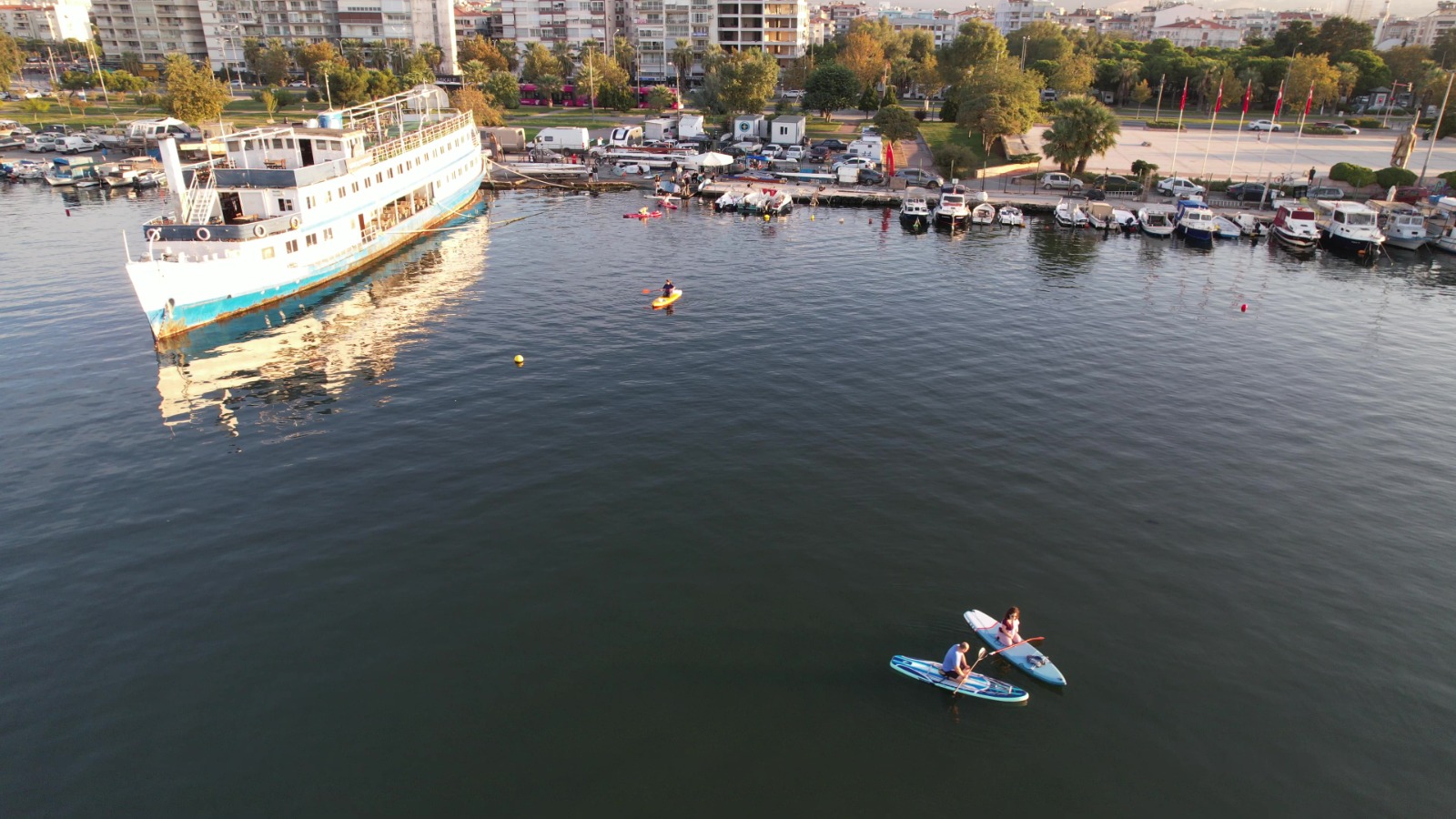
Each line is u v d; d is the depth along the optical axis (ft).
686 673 93.97
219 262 208.33
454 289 239.50
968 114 444.14
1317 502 131.75
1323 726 89.10
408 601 105.09
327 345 196.34
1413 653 99.66
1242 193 355.36
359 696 90.53
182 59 546.67
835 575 110.52
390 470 136.46
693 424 152.97
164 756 83.35
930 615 103.71
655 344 193.98
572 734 85.97
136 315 214.90
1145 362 188.55
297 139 265.95
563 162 422.82
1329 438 153.99
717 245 290.76
